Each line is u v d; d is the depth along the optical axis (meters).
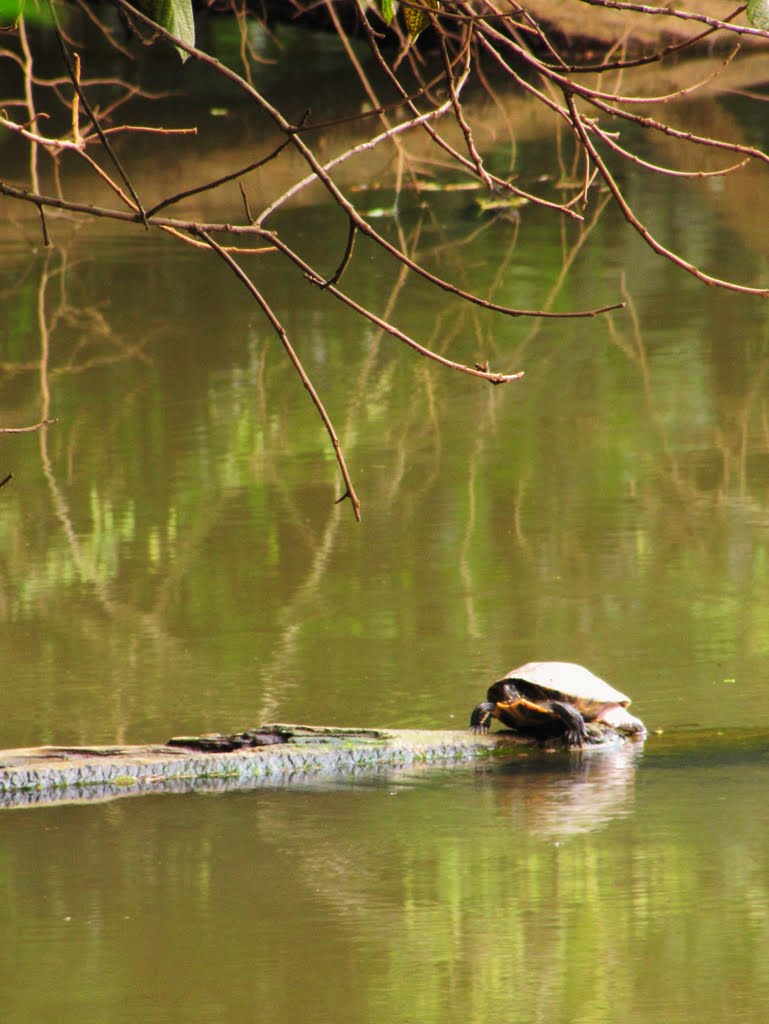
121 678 11.63
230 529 15.14
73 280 25.64
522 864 8.40
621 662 11.59
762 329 21.58
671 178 30.77
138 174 31.80
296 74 39.41
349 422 18.53
